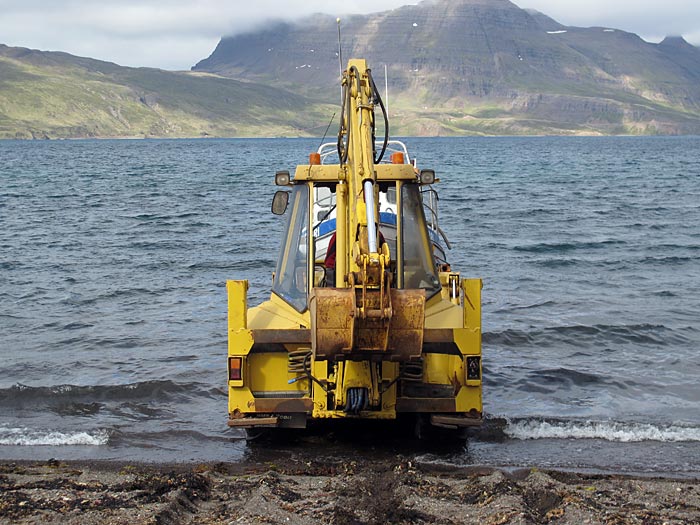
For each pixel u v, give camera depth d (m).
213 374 11.22
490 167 82.06
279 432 8.80
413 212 8.45
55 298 16.61
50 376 11.19
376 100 7.69
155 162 98.31
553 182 56.38
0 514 6.09
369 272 6.49
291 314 8.15
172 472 7.39
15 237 26.39
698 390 10.59
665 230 28.11
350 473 7.28
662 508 6.36
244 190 48.22
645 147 186.00
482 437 8.61
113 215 33.56
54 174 69.44
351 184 7.12
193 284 18.22
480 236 26.39
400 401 7.68
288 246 8.58
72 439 8.66
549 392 10.49
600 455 8.06
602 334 13.51
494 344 12.97
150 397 10.28
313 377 7.61
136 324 14.37
